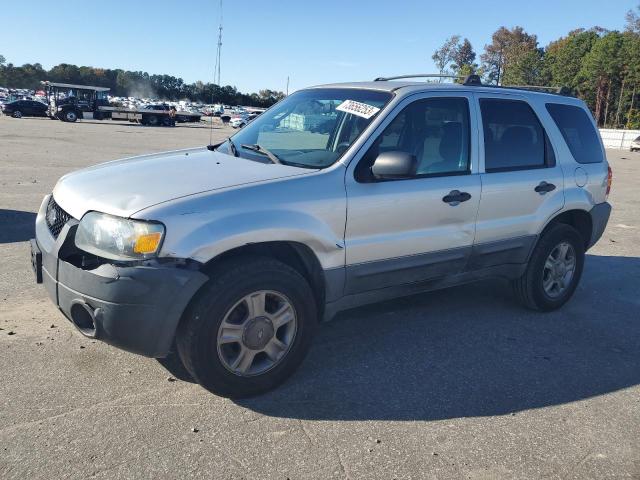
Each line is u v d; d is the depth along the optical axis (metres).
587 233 5.52
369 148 3.80
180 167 3.76
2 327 4.20
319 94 4.56
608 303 5.57
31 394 3.31
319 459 2.88
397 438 3.10
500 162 4.58
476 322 4.87
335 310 3.82
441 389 3.67
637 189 16.19
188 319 3.15
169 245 3.04
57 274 3.26
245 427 3.12
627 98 82.75
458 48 104.31
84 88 44.38
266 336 3.39
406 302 5.27
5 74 138.88
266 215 3.31
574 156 5.21
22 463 2.71
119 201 3.19
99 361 3.75
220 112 56.69
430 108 4.20
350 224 3.67
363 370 3.87
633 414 3.49
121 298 3.00
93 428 3.02
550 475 2.87
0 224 7.50
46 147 20.14
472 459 2.96
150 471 2.71
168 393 3.41
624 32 87.75
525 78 94.56
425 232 4.08
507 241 4.65
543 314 5.18
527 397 3.63
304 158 3.87
